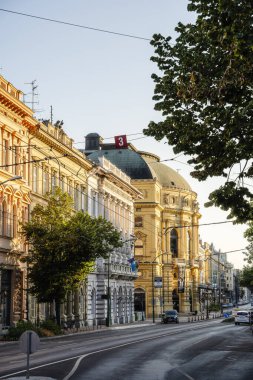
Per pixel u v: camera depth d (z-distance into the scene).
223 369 24.67
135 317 91.44
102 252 48.69
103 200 75.69
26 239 48.47
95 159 92.62
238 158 20.42
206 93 19.12
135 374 22.53
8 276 48.47
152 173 108.88
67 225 47.09
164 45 20.66
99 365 25.56
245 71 17.44
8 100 47.28
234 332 55.69
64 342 40.97
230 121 19.41
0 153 46.94
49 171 57.44
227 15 15.91
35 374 21.77
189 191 122.50
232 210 21.53
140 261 107.31
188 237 123.38
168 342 41.19
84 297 67.44
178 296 118.88
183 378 21.42
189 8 18.66
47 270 46.56
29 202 52.09
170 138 21.12
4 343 39.53
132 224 92.00
